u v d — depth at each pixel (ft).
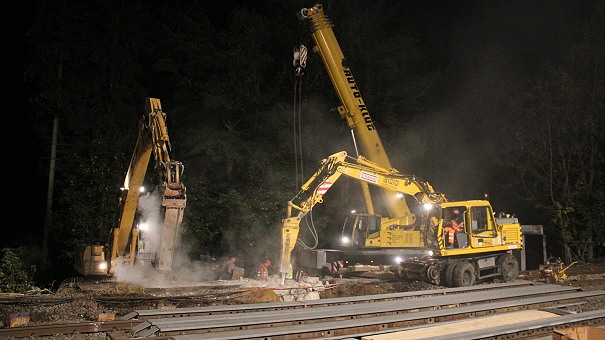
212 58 90.63
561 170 97.71
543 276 68.85
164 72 98.53
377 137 67.77
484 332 34.63
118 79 95.61
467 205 64.03
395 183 64.23
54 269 84.99
